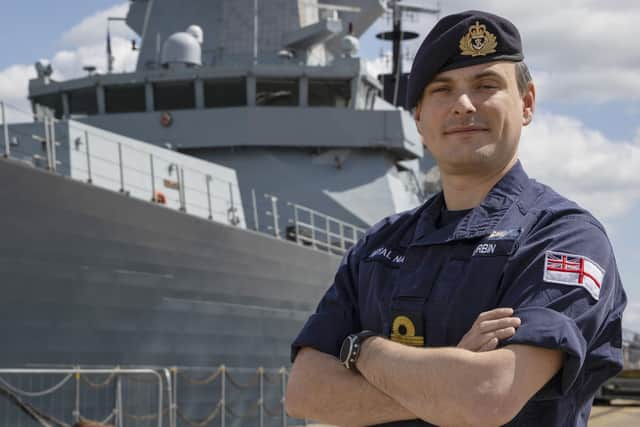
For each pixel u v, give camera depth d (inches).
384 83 1264.8
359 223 900.6
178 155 714.8
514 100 96.9
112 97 909.2
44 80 935.0
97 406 545.0
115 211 554.6
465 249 92.4
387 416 91.4
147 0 1065.5
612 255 91.7
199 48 903.1
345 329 101.0
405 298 92.3
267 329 695.7
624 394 540.7
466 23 95.7
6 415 490.3
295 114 903.1
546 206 93.0
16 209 495.5
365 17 1051.3
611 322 91.9
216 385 639.8
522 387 82.6
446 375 83.8
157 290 589.3
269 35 952.9
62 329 529.3
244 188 906.7
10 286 499.8
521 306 86.8
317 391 94.3
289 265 726.5
